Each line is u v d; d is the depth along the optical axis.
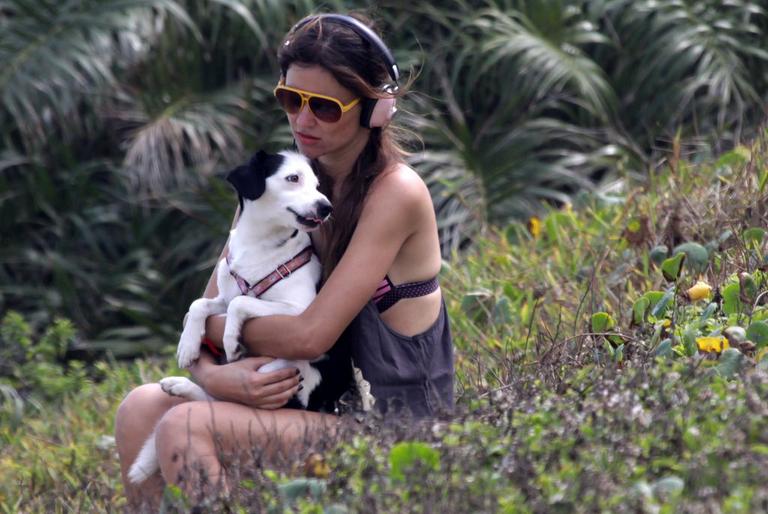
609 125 15.67
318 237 7.22
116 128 16.80
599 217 11.48
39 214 17.03
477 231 14.10
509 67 15.80
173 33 16.22
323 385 7.02
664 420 5.80
